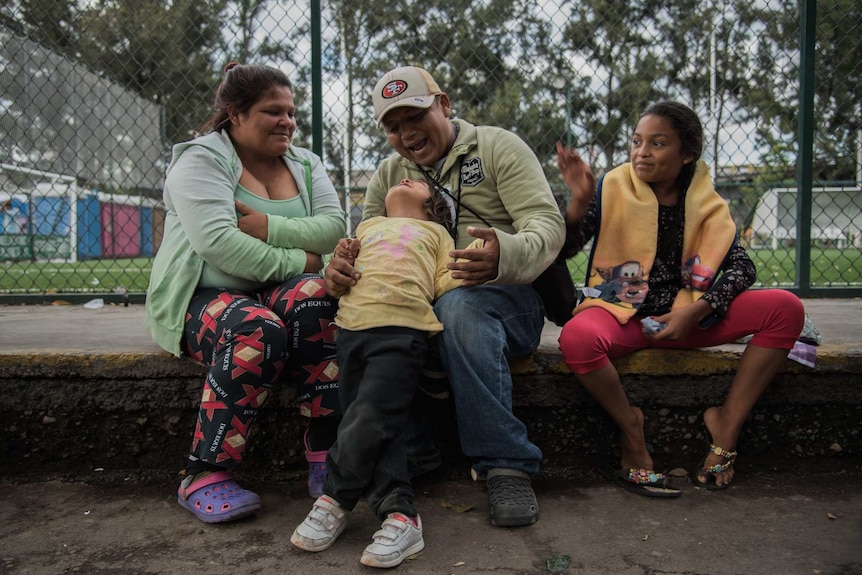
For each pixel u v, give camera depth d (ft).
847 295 13.05
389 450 5.68
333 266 6.14
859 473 7.34
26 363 7.42
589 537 5.86
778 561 5.40
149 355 7.34
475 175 6.93
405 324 5.87
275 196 7.36
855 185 14.71
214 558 5.57
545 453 7.50
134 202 22.76
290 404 7.24
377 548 5.33
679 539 5.80
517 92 14.38
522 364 7.27
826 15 13.39
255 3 14.46
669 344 7.16
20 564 5.51
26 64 16.53
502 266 6.09
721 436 6.96
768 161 14.28
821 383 7.32
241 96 6.95
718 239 6.97
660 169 7.00
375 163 13.47
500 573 5.26
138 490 7.07
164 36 15.81
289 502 6.71
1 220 18.79
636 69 14.43
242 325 6.15
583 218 7.06
